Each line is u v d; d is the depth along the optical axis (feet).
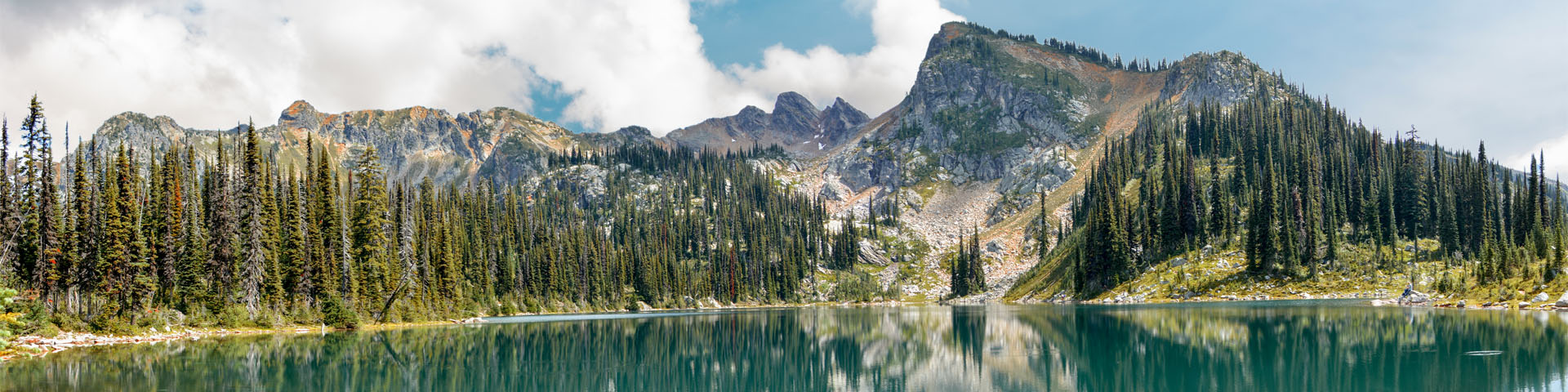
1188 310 420.36
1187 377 194.80
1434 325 282.56
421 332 353.31
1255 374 194.90
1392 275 500.33
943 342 299.99
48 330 264.11
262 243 345.10
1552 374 177.68
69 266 282.77
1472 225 559.38
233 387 185.78
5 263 268.00
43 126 284.00
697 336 348.59
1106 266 594.65
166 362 225.76
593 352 273.95
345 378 202.80
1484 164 636.89
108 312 283.59
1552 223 568.41
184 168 378.94
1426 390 166.61
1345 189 623.77
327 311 357.41
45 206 277.03
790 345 306.35
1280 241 527.81
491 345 289.53
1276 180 629.10
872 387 203.10
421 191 613.93
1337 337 256.93
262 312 335.26
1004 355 251.39
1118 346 259.60
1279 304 449.48
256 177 343.87
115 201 288.51
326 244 375.86
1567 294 336.08
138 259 291.17
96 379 192.85
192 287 318.24
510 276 597.11
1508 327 265.34
